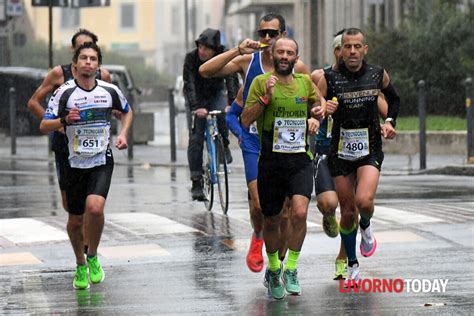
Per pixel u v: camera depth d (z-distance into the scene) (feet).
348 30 58.59
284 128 56.65
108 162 60.85
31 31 506.48
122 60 527.81
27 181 127.34
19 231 81.87
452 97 185.06
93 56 60.08
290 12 361.71
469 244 72.69
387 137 60.80
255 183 63.00
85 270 61.16
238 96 63.57
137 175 133.90
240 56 63.36
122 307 55.83
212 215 89.56
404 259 67.62
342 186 59.62
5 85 235.61
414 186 111.65
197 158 92.89
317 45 323.98
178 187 116.47
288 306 55.26
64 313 54.65
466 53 180.96
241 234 79.05
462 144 154.61
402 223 81.41
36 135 237.25
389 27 203.92
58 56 455.22
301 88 56.80
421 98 131.44
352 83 58.75
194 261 68.90
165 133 244.63
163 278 63.62
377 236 76.02
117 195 107.96
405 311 53.52
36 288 61.31
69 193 60.80
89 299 58.08
